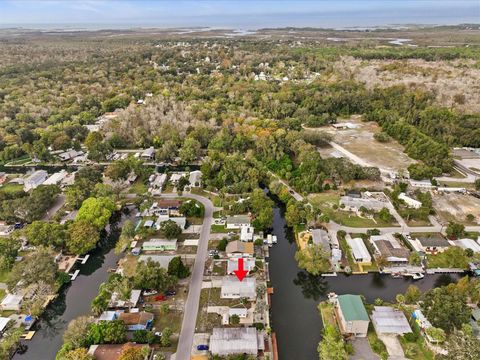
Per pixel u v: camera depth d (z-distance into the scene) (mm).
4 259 95000
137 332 72812
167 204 124062
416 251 100625
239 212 121250
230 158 152750
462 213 120625
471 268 94250
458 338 66062
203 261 98625
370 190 137250
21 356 74562
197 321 79000
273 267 100250
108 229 119312
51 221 117500
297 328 79938
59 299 88938
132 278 90000
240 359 67625
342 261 98812
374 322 77438
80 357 64938
